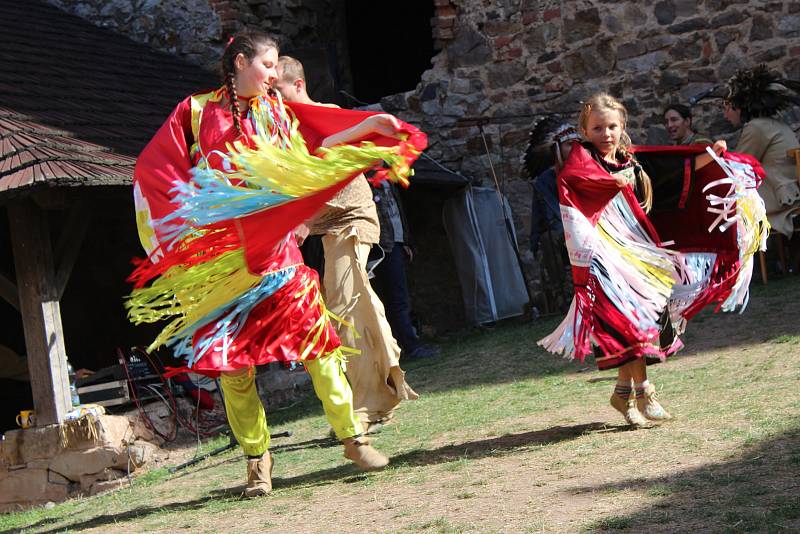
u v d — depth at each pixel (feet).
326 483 15.12
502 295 41.09
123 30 46.32
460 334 39.34
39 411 25.18
